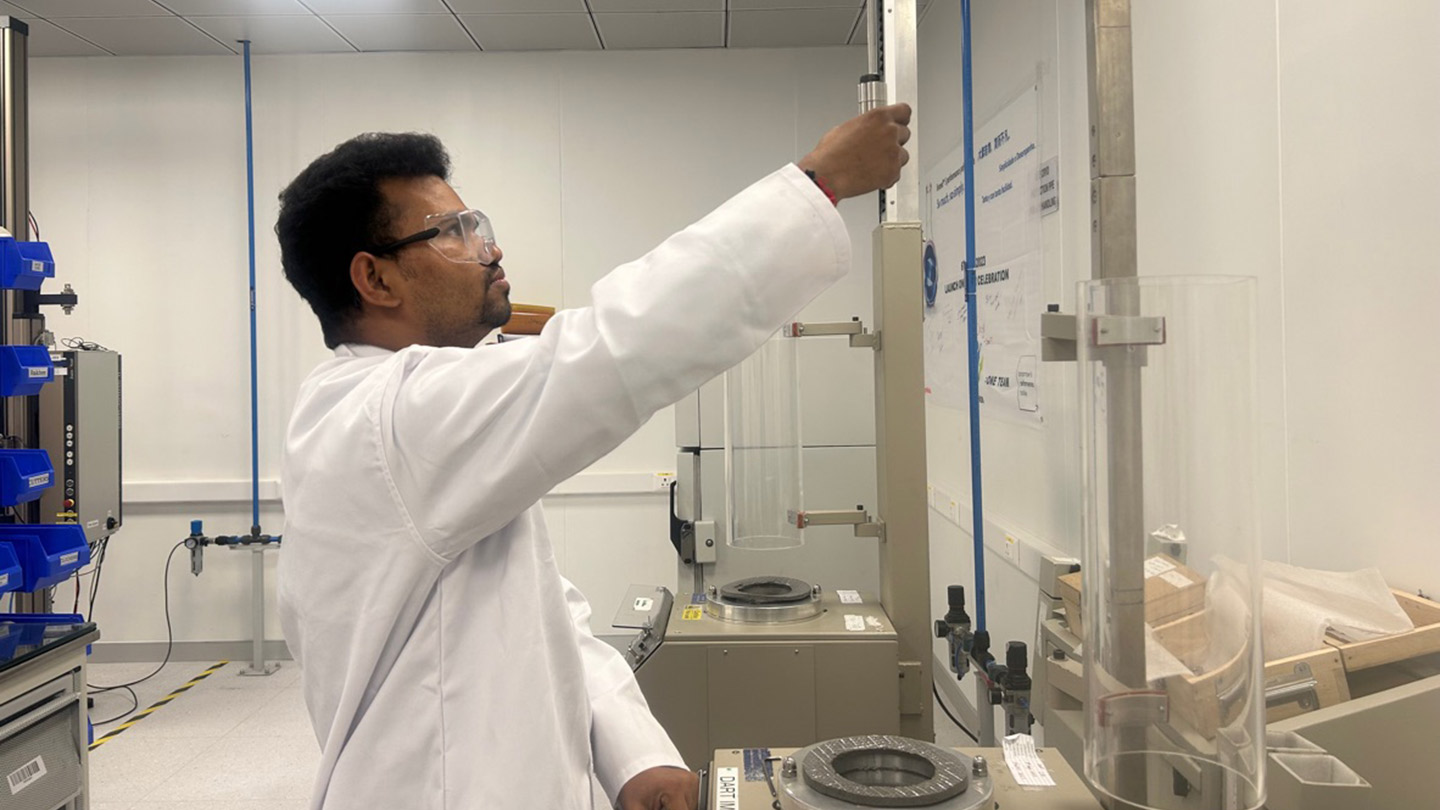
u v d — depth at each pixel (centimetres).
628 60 411
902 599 171
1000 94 268
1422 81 110
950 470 339
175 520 416
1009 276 263
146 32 379
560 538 414
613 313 67
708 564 240
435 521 73
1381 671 102
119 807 279
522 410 69
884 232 169
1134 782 69
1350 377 123
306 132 411
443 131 411
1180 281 66
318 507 78
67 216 415
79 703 215
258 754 317
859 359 245
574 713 85
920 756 87
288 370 414
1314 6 128
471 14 361
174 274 414
